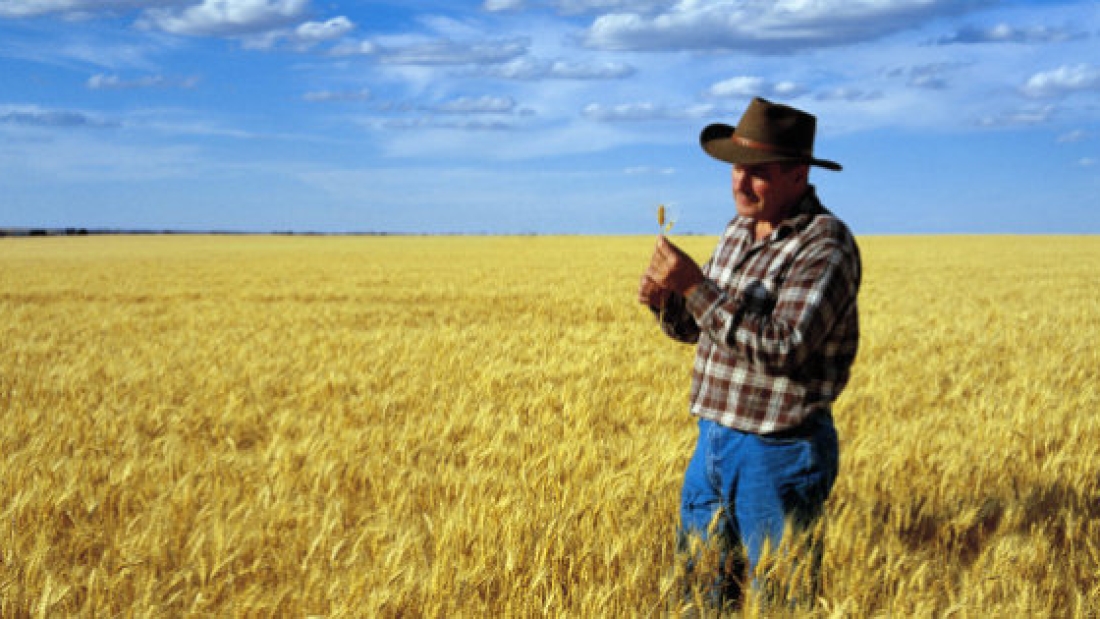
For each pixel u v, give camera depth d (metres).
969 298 22.89
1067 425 6.77
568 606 3.52
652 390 8.75
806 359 3.08
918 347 12.64
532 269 42.47
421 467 5.72
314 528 4.38
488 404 7.31
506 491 4.72
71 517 4.50
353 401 8.41
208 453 6.23
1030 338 13.76
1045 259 50.53
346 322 17.95
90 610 3.46
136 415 7.52
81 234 147.25
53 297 25.84
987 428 6.41
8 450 6.17
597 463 5.45
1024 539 4.01
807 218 3.17
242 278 36.00
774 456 3.21
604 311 20.25
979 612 3.19
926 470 5.28
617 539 3.84
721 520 3.47
